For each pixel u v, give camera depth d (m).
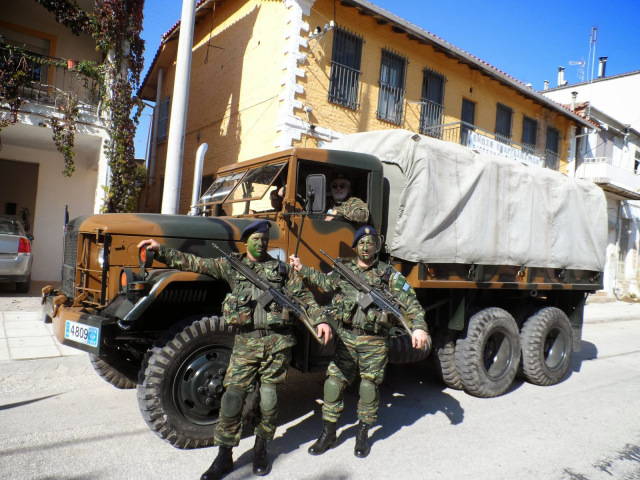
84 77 10.27
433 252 4.46
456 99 13.97
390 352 4.36
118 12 9.30
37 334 6.14
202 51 13.70
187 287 3.55
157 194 15.52
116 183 9.38
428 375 5.72
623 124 19.72
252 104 11.13
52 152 11.20
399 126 12.34
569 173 17.83
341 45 11.09
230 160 11.79
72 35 11.08
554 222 5.67
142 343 3.86
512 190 5.24
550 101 15.94
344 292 3.46
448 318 4.89
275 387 3.09
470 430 3.98
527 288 5.38
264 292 3.03
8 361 5.06
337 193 4.36
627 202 18.92
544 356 5.69
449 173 4.65
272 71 10.54
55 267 11.34
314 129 10.41
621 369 6.54
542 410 4.60
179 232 3.62
